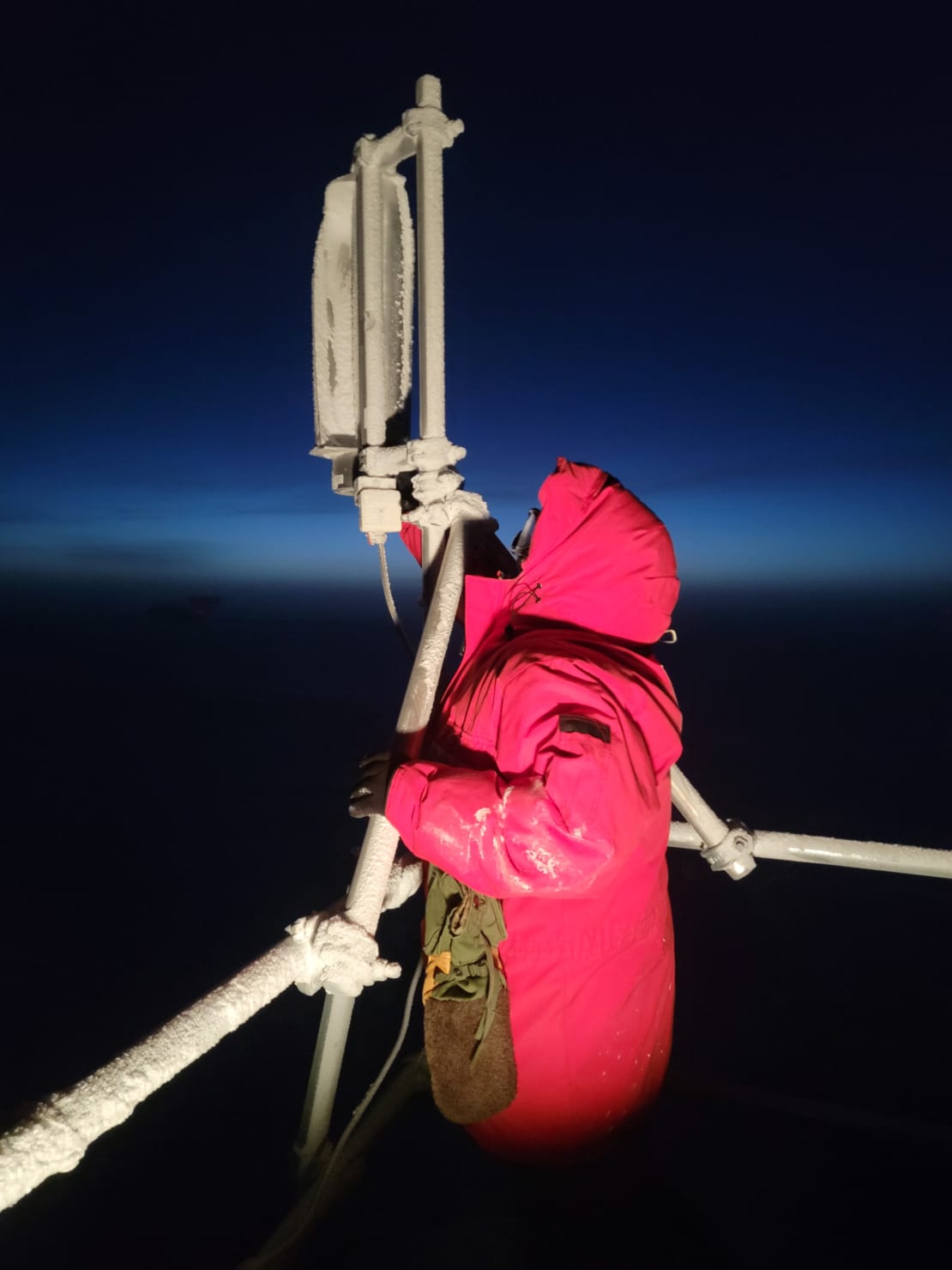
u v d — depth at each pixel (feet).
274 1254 5.63
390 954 12.92
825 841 7.32
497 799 3.95
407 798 4.29
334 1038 5.81
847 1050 9.87
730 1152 6.81
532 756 4.10
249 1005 4.54
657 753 4.50
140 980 14.67
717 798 25.07
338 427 7.68
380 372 7.23
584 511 5.03
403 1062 8.77
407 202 7.39
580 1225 5.65
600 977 4.80
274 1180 7.50
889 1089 9.00
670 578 4.96
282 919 17.43
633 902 4.85
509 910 4.86
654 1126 7.11
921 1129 7.13
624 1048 4.97
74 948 15.94
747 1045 10.03
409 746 5.27
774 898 15.30
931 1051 9.87
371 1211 5.97
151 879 19.66
